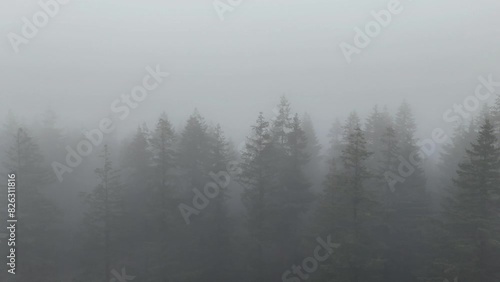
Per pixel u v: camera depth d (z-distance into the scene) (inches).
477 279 802.8
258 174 1186.0
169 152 1180.5
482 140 832.3
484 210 818.2
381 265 895.1
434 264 860.6
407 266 1080.2
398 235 1128.2
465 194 838.5
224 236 1202.0
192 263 1167.0
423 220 1073.5
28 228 1076.5
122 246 1198.3
